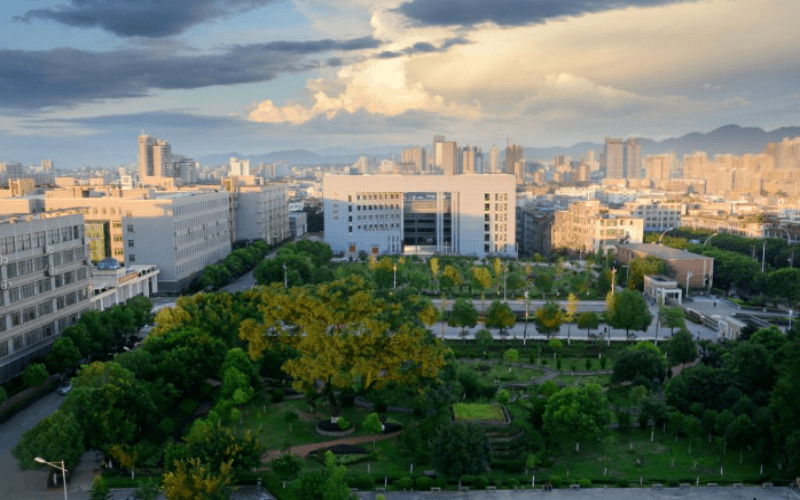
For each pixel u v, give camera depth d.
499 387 120.50
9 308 119.88
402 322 101.00
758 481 83.94
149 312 154.25
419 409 105.81
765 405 99.19
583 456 92.44
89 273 149.50
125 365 102.12
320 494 69.31
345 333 96.38
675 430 99.38
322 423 100.69
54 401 114.88
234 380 103.44
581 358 140.75
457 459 79.38
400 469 86.88
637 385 112.56
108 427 82.31
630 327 150.25
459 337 157.00
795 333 106.75
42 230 130.75
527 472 86.75
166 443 84.88
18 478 84.50
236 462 77.00
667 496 80.12
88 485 82.31
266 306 107.19
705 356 127.81
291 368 100.81
